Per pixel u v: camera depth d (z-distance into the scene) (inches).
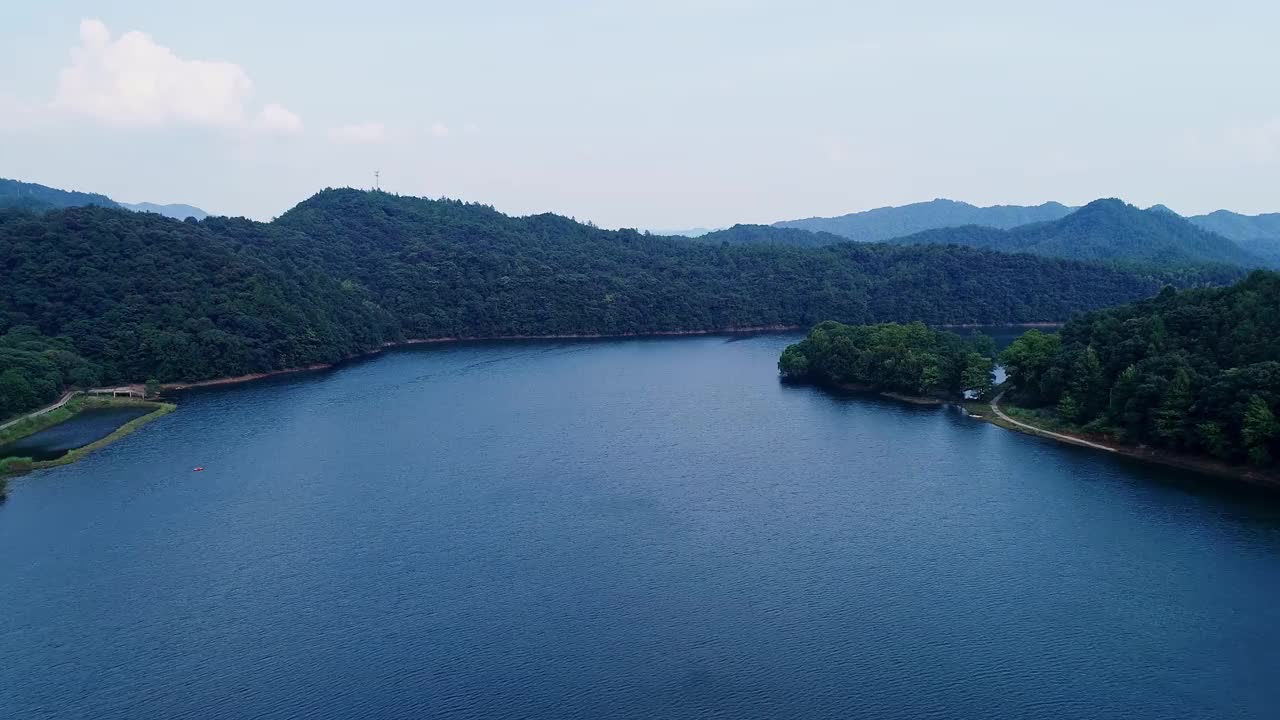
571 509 6186.0
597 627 4441.4
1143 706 3727.9
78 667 4099.4
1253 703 3732.8
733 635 4352.9
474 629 4429.1
